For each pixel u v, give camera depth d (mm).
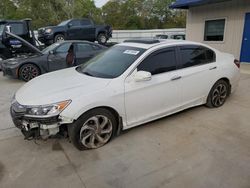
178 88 4066
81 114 3135
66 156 3246
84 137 3270
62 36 15164
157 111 3920
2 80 8211
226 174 2816
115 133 3625
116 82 3445
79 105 3088
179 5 11961
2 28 10055
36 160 3172
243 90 6164
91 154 3283
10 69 7598
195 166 2977
